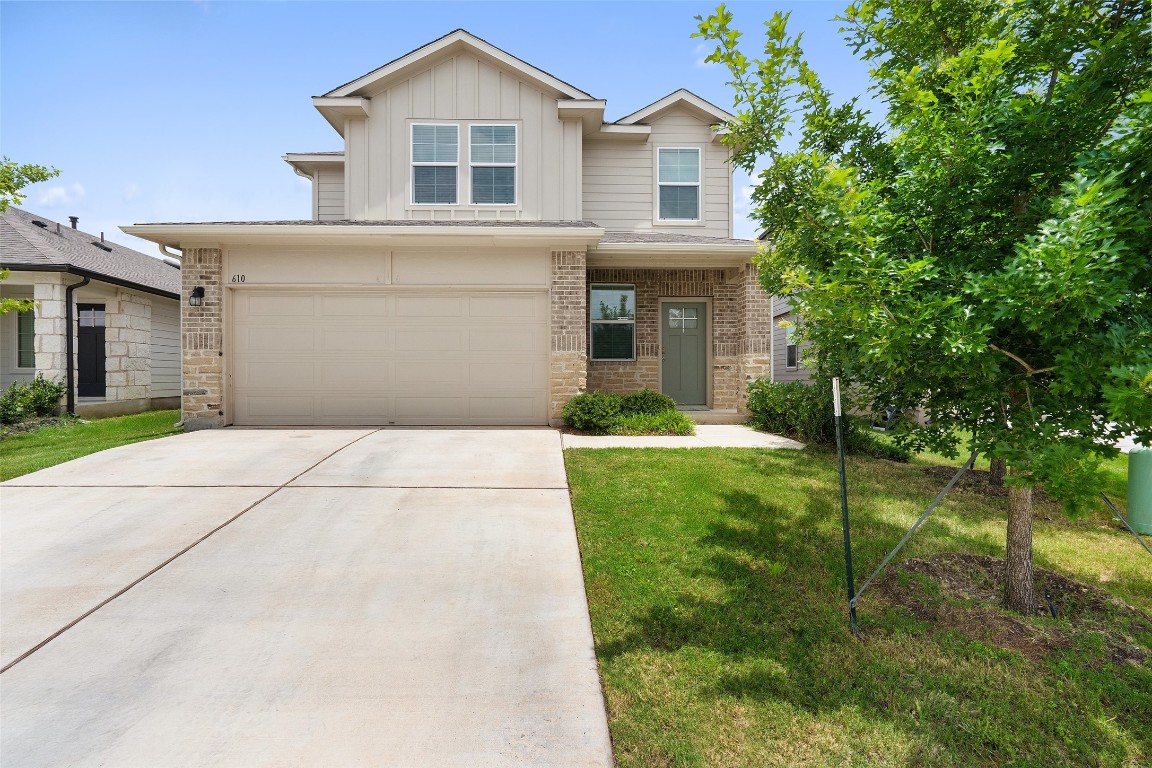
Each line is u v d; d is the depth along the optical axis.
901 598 3.78
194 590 3.81
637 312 12.34
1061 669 2.96
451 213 11.72
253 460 7.05
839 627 3.41
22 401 10.73
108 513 5.18
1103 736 2.54
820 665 3.05
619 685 2.88
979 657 3.11
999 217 3.39
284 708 2.68
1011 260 2.80
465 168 11.73
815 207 3.34
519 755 2.41
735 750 2.46
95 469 6.59
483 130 11.76
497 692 2.82
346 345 9.92
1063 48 3.17
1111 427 3.03
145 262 17.58
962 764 2.39
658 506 5.45
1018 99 3.06
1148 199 2.60
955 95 3.37
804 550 4.52
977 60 3.32
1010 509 3.68
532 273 10.02
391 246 9.82
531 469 6.73
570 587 3.91
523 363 10.12
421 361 10.01
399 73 11.54
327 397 9.92
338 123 12.08
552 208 11.83
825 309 3.17
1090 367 2.61
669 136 12.95
